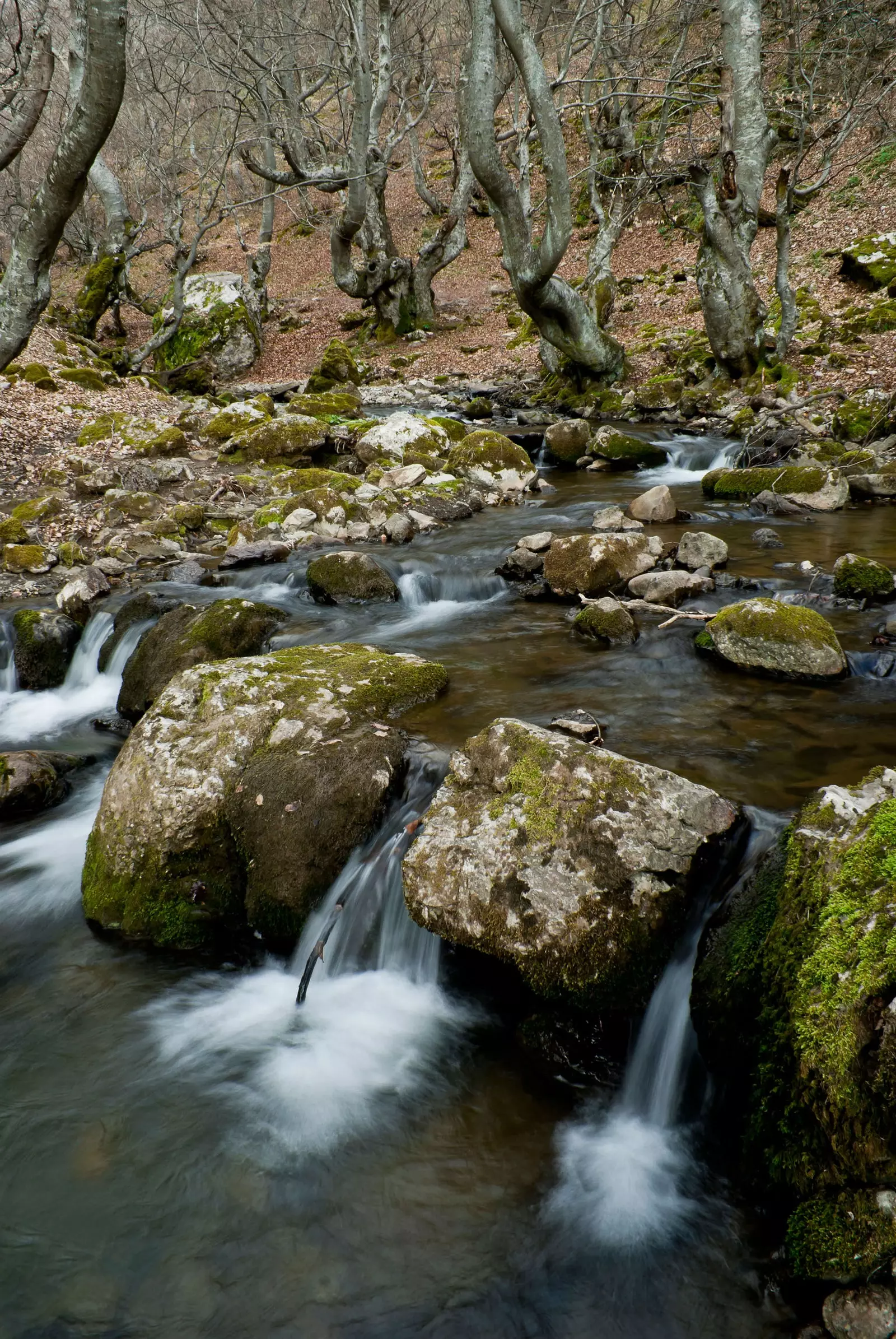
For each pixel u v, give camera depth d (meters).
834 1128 2.21
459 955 3.54
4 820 5.11
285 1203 2.75
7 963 3.99
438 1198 2.75
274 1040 3.46
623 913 3.13
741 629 5.23
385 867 3.75
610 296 17.80
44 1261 2.58
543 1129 2.99
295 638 6.36
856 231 18.47
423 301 23.66
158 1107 3.14
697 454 11.87
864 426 10.77
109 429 12.55
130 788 4.23
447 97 26.98
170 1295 2.47
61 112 23.06
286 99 19.78
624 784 3.34
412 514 9.43
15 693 6.98
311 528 9.16
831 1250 2.17
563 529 8.81
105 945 4.07
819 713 4.55
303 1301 2.44
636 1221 2.62
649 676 5.24
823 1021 2.28
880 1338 2.00
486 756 3.68
